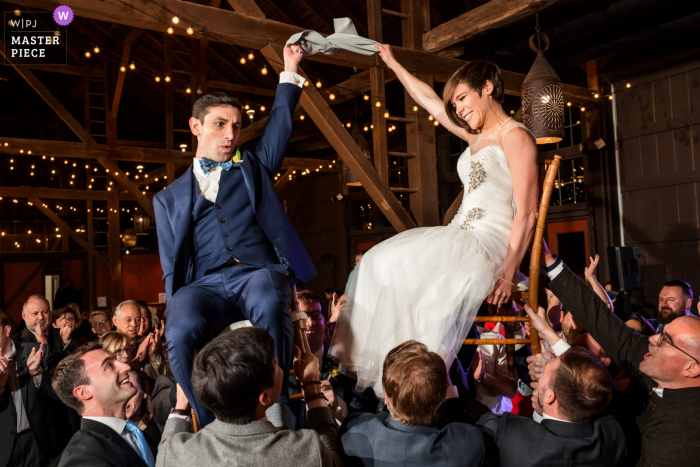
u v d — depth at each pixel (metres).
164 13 3.85
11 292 10.16
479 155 1.99
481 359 2.33
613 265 5.37
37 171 10.29
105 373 1.79
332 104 7.15
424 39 4.95
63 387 1.78
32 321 3.45
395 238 2.00
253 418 1.32
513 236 1.84
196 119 1.73
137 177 11.09
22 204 10.39
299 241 1.80
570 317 2.46
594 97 6.48
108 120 9.18
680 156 5.92
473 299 1.79
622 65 6.33
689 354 1.56
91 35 9.55
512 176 1.90
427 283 1.81
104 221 11.02
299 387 2.02
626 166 6.44
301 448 1.30
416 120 4.98
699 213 5.76
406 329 1.78
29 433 2.66
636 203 6.36
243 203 1.71
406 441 1.49
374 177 4.69
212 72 9.60
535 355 1.91
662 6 4.70
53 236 10.65
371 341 1.81
